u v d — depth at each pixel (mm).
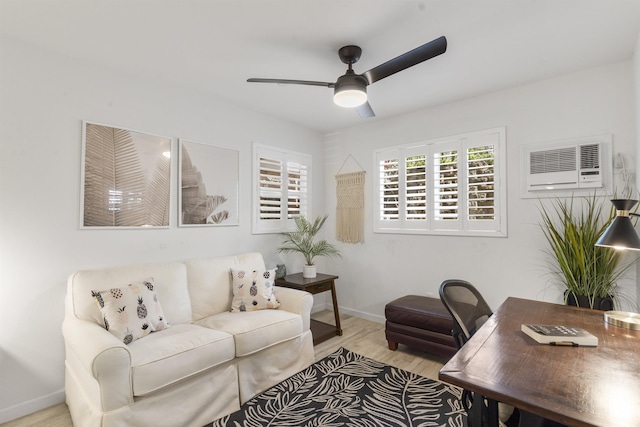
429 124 3557
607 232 1495
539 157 2834
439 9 1861
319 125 4219
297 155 4172
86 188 2432
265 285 2914
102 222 2506
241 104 3443
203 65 2547
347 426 2006
